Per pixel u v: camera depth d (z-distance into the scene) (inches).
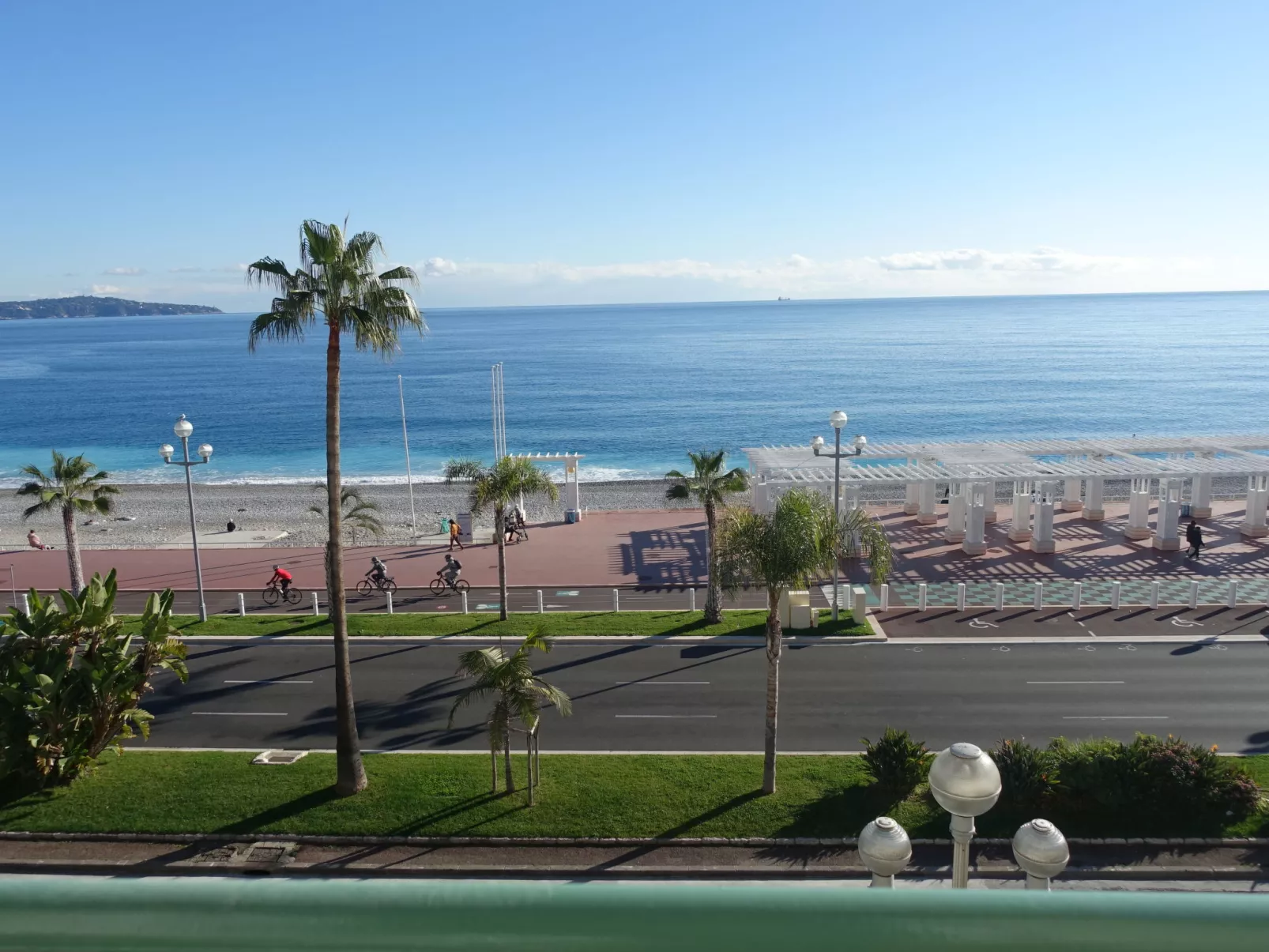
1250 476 1678.2
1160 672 1018.1
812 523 752.3
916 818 721.0
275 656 1133.1
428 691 1007.0
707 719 923.4
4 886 49.0
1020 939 46.7
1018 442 1996.8
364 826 725.3
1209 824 701.9
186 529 2065.7
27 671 764.6
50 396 5654.5
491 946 46.8
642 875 671.1
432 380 6279.5
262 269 740.7
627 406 4761.3
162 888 48.9
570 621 1238.9
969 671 1037.2
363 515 1455.5
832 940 46.6
